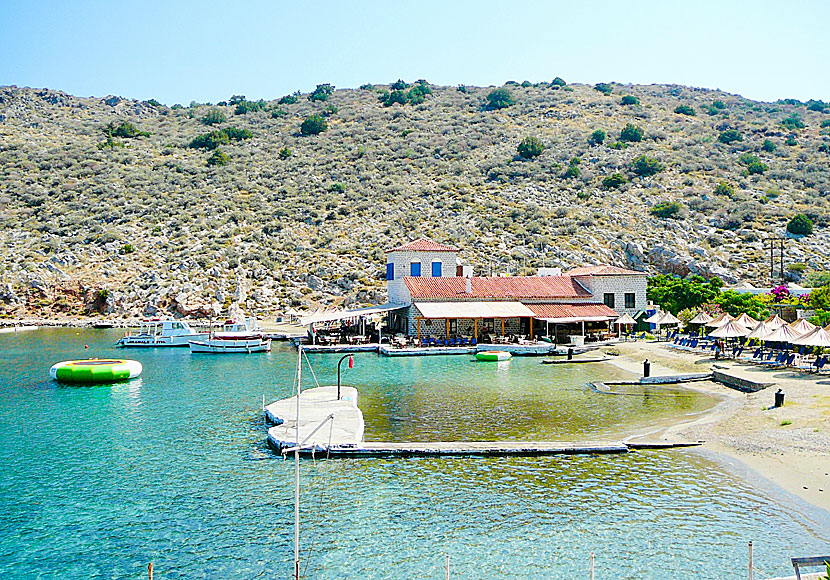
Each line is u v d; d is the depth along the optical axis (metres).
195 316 88.69
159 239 106.69
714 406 35.72
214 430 30.84
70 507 21.25
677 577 16.52
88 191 124.50
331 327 78.81
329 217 114.88
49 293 94.00
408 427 31.17
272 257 101.12
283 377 47.47
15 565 17.48
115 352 63.81
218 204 120.19
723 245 103.25
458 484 23.16
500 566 17.14
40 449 27.78
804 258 97.75
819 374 41.34
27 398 39.34
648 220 112.12
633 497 21.78
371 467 25.05
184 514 20.66
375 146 154.75
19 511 20.95
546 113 181.38
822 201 121.00
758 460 25.06
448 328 66.62
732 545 18.22
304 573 16.91
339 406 33.81
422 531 19.31
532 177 133.75
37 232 108.94
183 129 178.62
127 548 18.42
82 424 32.25
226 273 95.44
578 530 19.28
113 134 166.12
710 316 64.69
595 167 138.25
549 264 96.25
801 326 47.72
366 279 93.94
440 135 163.12
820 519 19.73
